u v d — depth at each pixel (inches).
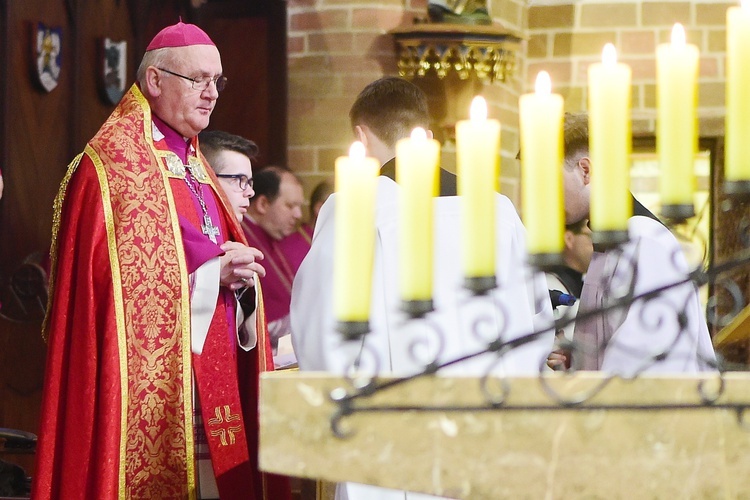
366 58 494.0
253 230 435.5
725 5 522.3
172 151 285.3
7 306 410.0
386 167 237.1
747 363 468.4
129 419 257.3
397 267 225.6
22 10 419.2
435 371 127.7
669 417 128.6
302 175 499.8
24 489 309.0
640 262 228.2
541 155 118.0
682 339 223.9
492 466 129.7
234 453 275.3
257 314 289.7
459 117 479.5
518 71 530.0
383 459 130.3
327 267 223.9
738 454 128.0
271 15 496.7
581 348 133.5
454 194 238.8
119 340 257.4
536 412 129.7
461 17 478.0
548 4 534.3
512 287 234.2
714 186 525.0
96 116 475.5
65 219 266.1
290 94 502.3
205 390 272.7
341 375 130.9
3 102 406.9
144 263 263.3
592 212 118.1
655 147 532.1
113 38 482.3
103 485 250.8
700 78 523.5
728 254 516.4
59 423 256.7
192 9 499.8
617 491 128.8
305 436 130.6
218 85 288.4
